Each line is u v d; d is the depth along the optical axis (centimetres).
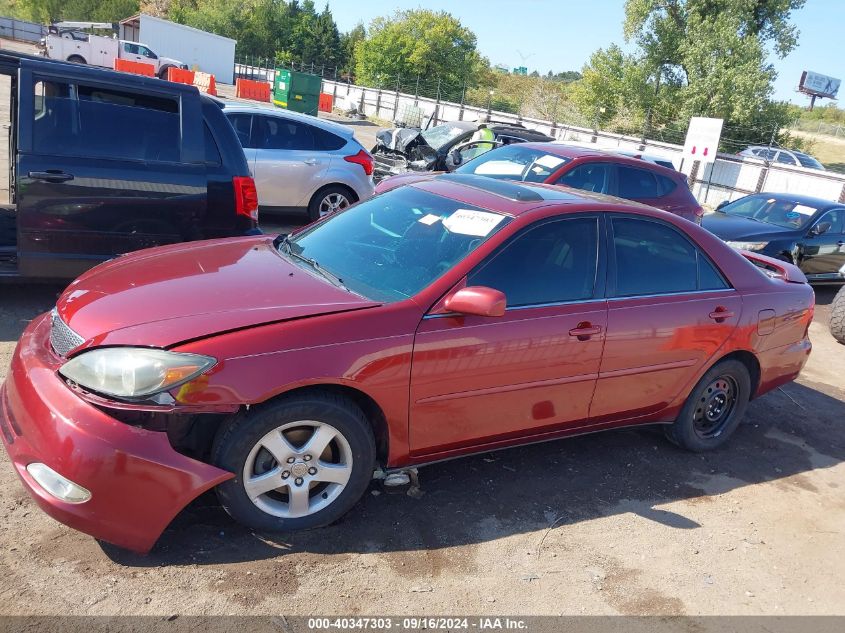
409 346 315
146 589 273
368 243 383
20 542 291
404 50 5353
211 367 276
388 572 302
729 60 3177
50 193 492
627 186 844
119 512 270
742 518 389
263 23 7988
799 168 2117
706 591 321
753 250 990
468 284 339
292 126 935
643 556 340
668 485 414
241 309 303
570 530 353
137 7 7725
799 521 395
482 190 406
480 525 346
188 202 541
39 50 3822
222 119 561
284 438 301
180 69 3509
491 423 355
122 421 273
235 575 287
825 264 1048
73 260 511
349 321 307
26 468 277
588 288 379
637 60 3522
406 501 358
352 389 314
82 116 505
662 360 406
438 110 3641
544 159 833
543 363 357
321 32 8062
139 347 278
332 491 319
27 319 531
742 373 456
